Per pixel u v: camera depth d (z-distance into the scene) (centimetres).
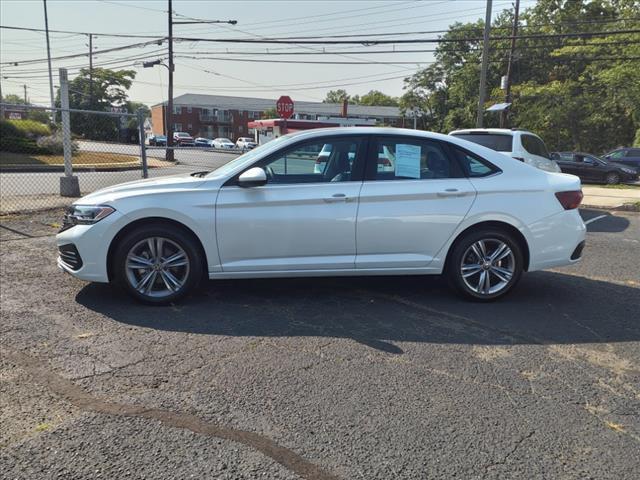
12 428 273
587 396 322
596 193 1623
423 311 473
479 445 268
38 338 391
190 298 493
